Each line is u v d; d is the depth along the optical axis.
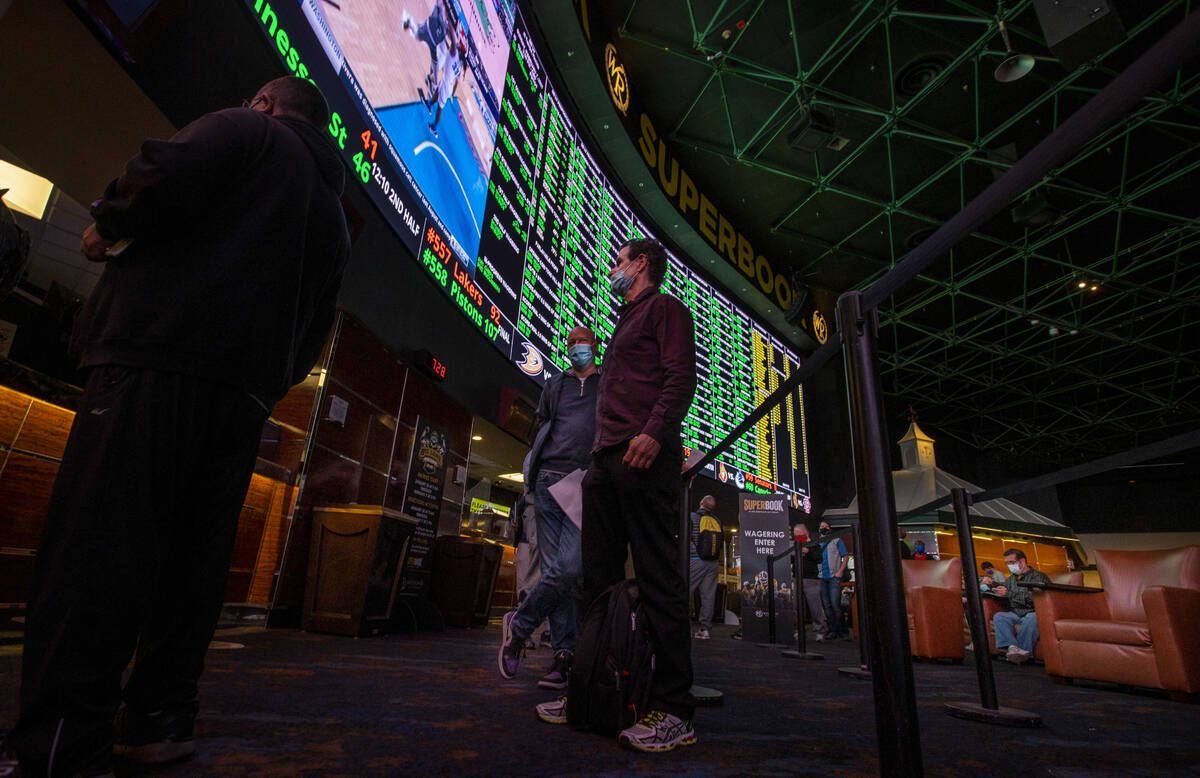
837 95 9.73
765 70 9.65
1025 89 9.57
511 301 6.96
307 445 4.01
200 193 1.03
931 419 19.75
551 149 8.41
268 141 1.20
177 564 1.10
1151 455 1.53
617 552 1.68
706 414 11.84
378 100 4.57
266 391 1.13
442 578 5.17
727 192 13.00
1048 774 1.37
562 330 8.15
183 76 2.91
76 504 0.92
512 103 7.32
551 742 1.35
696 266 12.95
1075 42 5.84
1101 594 4.23
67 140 3.19
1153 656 3.36
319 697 1.66
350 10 4.26
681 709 1.42
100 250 1.07
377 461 4.77
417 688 1.93
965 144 10.21
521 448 7.54
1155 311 13.68
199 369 1.02
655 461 1.56
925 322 15.80
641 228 11.27
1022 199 11.13
